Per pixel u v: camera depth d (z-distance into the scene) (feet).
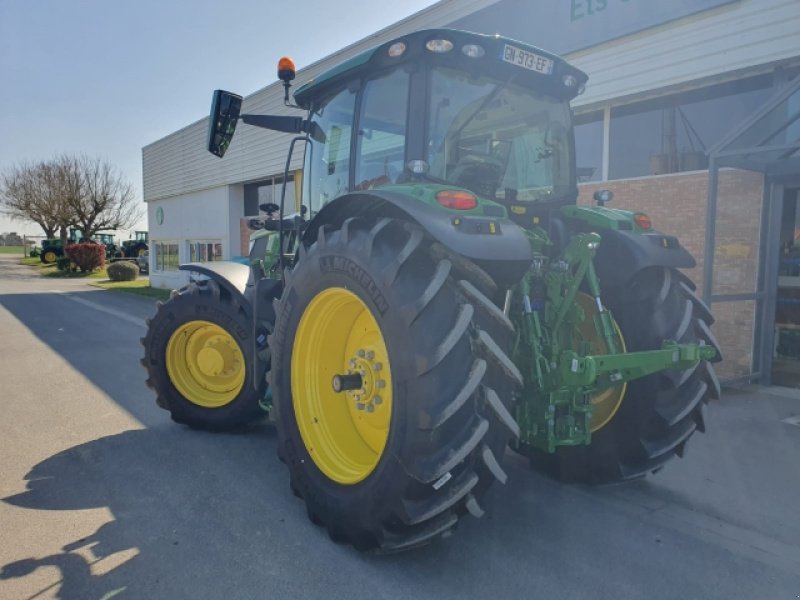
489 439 8.63
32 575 8.98
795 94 20.06
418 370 8.24
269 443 14.97
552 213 11.95
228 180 55.42
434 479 8.15
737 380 21.38
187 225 65.00
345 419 10.88
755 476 13.12
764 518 11.11
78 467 13.33
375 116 11.35
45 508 11.27
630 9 23.11
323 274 10.04
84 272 109.19
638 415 11.29
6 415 17.40
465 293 8.72
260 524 10.65
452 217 8.58
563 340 10.69
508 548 9.91
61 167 132.16
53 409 18.03
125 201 139.74
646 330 11.10
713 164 19.11
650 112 24.22
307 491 10.41
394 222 9.40
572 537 10.31
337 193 12.69
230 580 8.89
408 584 8.82
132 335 33.78
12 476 12.82
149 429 16.12
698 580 9.02
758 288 21.47
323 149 13.17
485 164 11.02
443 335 8.32
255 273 15.49
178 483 12.46
